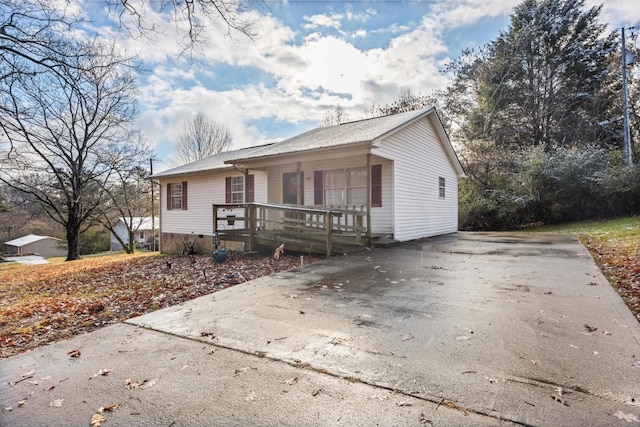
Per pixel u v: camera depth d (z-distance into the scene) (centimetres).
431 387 221
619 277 495
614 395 203
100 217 2359
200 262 938
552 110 2128
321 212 837
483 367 244
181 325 370
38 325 416
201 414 206
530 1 2236
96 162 1916
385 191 1027
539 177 1628
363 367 253
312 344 301
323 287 510
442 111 2427
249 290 512
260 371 256
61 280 862
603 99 2058
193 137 3212
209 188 1393
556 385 216
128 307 482
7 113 653
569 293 421
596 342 277
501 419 186
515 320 334
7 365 289
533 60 2177
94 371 270
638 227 1066
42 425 204
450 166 1477
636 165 1455
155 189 2612
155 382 247
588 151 1616
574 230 1315
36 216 2308
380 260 725
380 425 187
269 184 1231
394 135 998
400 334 313
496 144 2155
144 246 3378
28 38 512
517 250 811
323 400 214
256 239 986
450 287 476
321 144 951
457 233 1429
